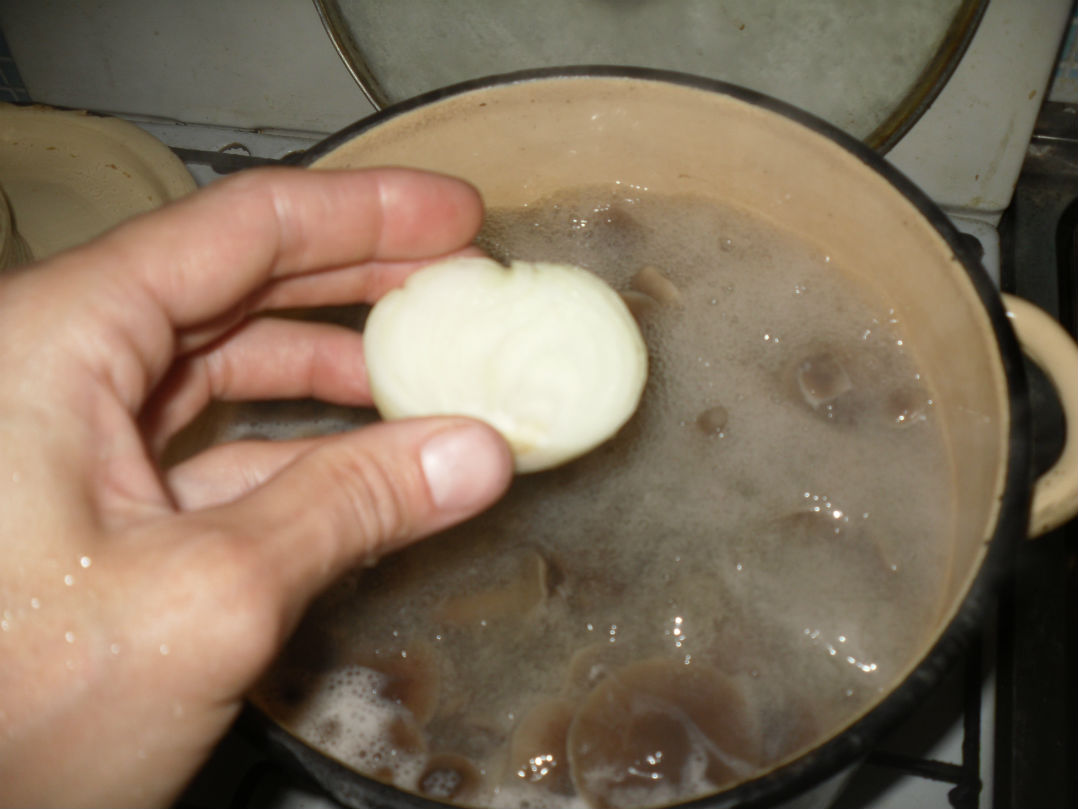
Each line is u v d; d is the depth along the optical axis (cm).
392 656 27
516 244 33
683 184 33
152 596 20
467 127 30
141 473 22
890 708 20
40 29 44
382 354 26
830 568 27
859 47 37
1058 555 34
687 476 29
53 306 22
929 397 29
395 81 41
